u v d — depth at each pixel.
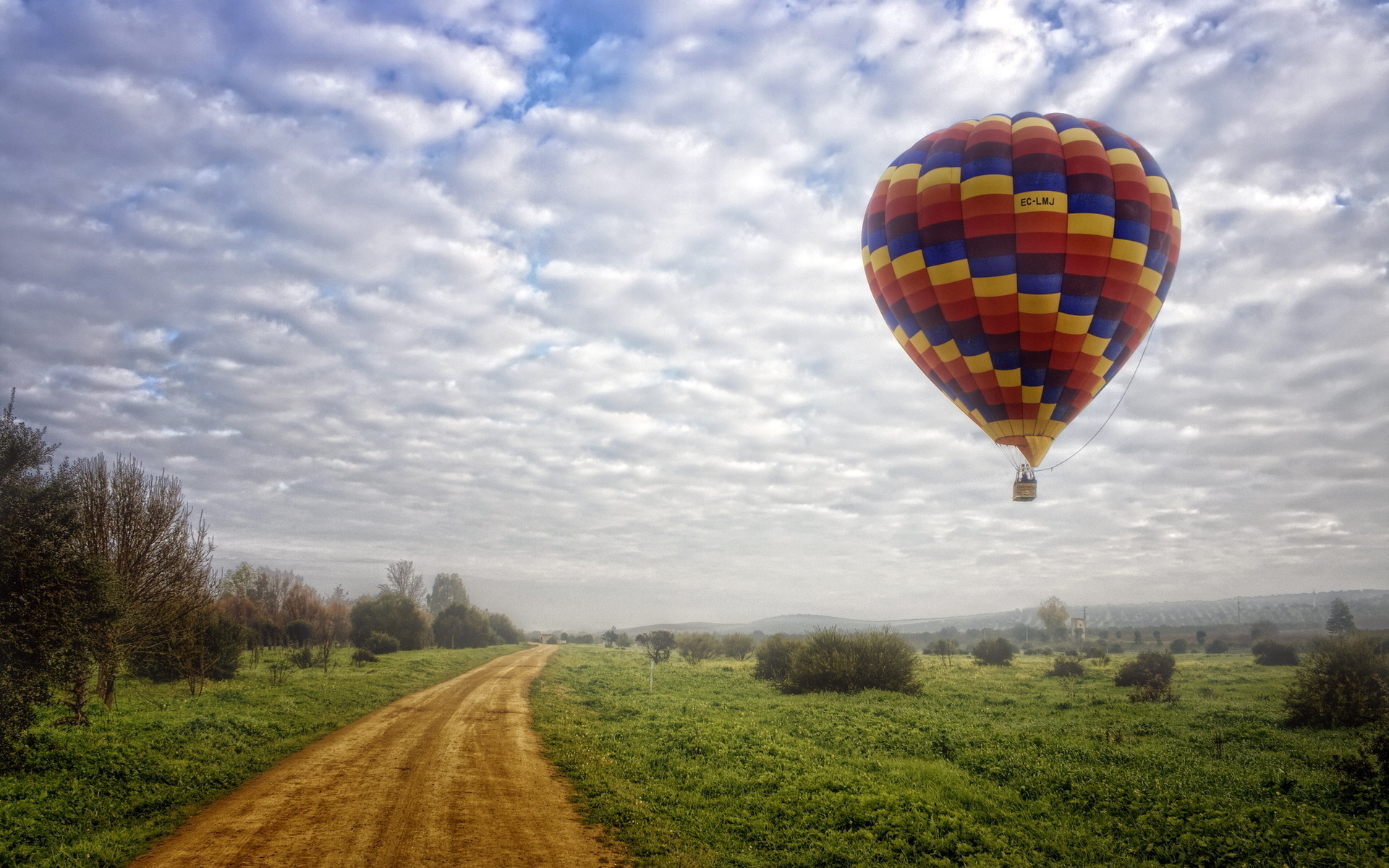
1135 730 22.48
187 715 22.42
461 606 102.31
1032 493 27.02
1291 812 12.77
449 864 10.74
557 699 32.81
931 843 12.18
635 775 17.14
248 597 74.12
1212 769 16.31
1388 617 188.75
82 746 16.30
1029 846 12.06
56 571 16.12
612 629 138.12
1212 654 81.38
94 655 22.66
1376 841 11.35
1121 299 25.06
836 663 35.62
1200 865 11.07
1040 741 19.89
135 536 25.28
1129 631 178.38
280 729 22.05
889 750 19.70
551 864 10.91
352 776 16.39
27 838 11.30
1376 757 14.48
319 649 61.56
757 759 18.20
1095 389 26.58
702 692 36.72
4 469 16.08
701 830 13.06
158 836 11.95
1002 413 26.92
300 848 11.35
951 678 44.06
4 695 14.81
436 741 21.00
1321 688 22.98
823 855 11.84
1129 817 13.24
